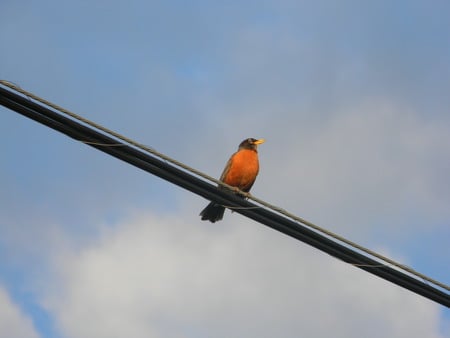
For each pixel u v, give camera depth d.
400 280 12.95
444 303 13.11
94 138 11.38
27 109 10.93
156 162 12.00
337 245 12.77
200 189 12.45
